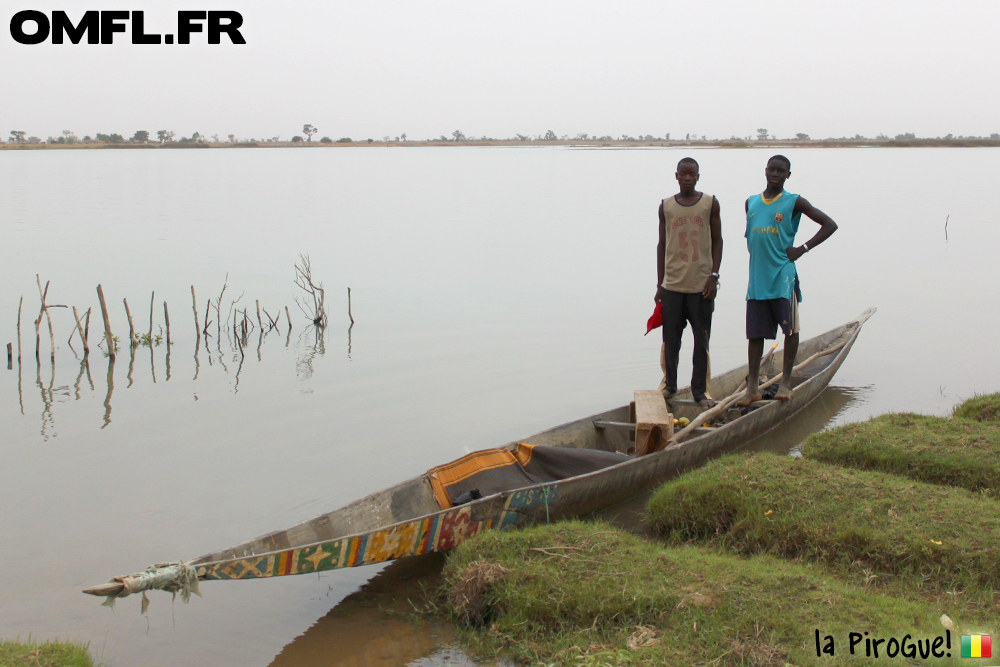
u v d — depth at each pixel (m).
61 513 7.48
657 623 5.09
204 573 5.19
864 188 47.78
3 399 10.80
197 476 8.36
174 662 5.42
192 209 35.66
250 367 12.45
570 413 10.34
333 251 23.36
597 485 7.09
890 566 5.74
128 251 22.77
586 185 54.50
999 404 9.03
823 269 20.38
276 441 9.38
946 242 24.95
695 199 8.55
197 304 16.33
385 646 5.49
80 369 12.26
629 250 23.84
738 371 10.41
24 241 24.42
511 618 5.36
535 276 19.66
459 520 6.22
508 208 37.12
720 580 5.44
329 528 6.21
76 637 5.70
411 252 23.30
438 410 10.46
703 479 6.96
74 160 107.00
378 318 15.52
